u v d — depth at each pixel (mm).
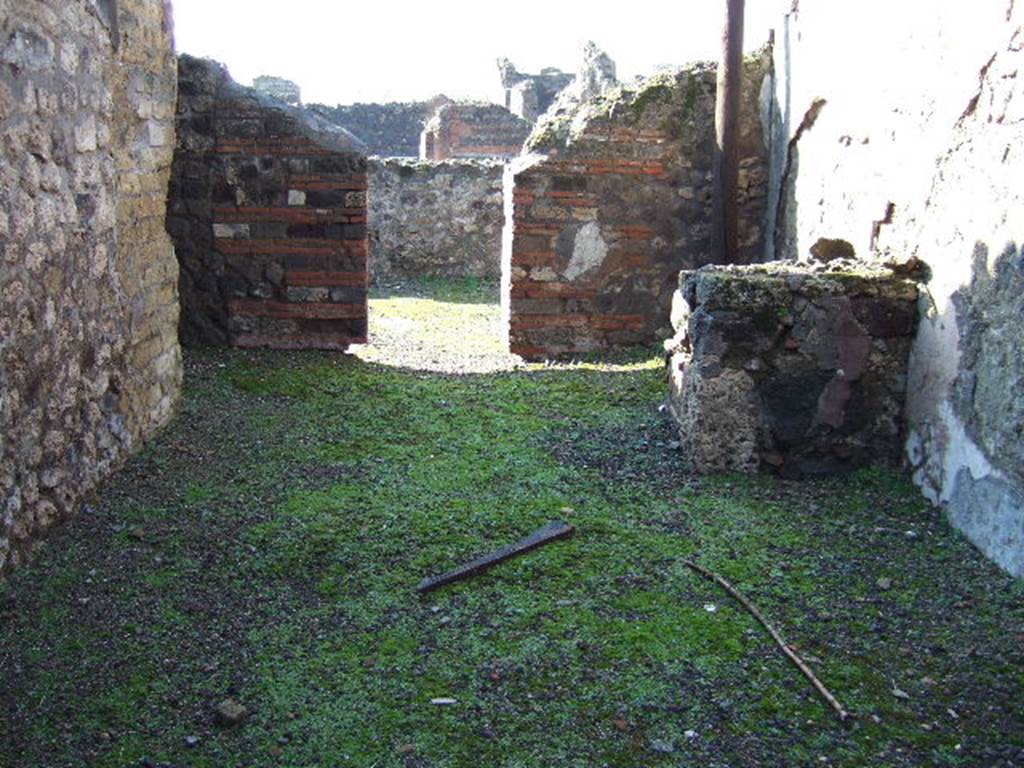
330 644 3320
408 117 20516
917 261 4949
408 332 9078
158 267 5488
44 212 3953
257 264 7727
